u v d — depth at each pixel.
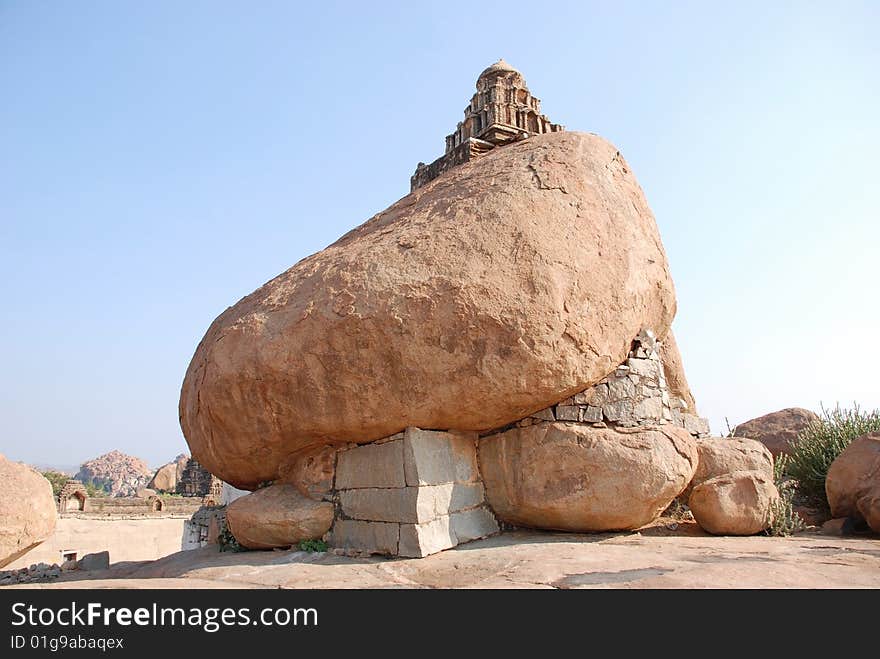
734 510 6.68
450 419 6.64
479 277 6.34
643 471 6.39
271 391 6.93
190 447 8.75
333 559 6.52
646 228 8.27
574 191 7.31
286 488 7.71
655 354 7.56
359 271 6.77
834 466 7.81
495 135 14.69
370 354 6.41
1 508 6.71
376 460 6.79
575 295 6.55
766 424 15.52
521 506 6.77
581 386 6.63
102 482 107.12
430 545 6.15
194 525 12.02
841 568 4.70
